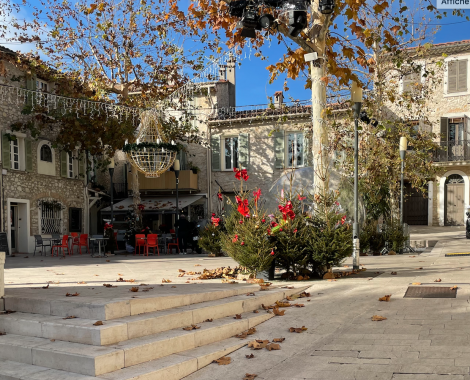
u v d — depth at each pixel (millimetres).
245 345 5602
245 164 26516
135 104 21484
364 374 4461
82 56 20344
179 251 19312
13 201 20062
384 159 16688
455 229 24609
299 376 4594
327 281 8680
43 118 21219
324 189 9617
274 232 8922
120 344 4781
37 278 9242
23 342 4965
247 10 8242
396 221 15875
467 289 7082
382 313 6309
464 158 25938
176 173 20578
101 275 9898
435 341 5059
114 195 27641
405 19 11852
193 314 5855
